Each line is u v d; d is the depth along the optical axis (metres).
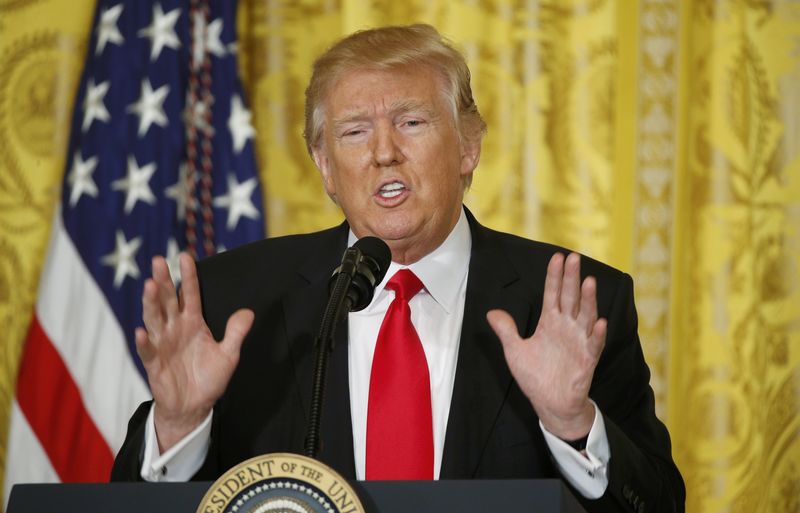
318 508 4.23
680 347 11.80
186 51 11.42
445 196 6.84
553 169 11.97
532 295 6.90
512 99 11.96
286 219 12.11
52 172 11.97
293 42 12.25
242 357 6.68
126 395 10.91
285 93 12.22
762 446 11.56
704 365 11.70
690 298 11.83
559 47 12.03
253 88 12.22
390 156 6.66
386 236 6.73
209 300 6.96
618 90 12.05
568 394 5.57
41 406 10.86
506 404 6.43
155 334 5.59
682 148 11.95
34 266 11.88
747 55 11.92
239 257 7.22
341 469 6.25
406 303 6.76
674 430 11.70
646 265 11.87
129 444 5.78
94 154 11.17
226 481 4.29
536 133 11.95
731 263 11.77
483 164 11.93
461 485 4.40
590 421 5.64
